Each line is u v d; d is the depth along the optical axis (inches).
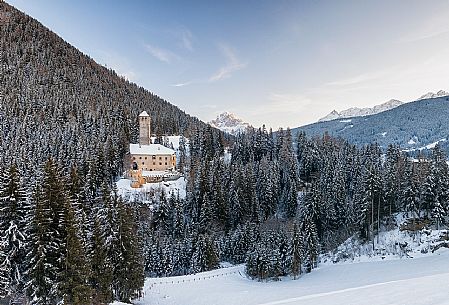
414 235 3164.4
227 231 4099.4
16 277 1663.4
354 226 3686.0
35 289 1601.9
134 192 4712.1
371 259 3058.6
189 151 6560.0
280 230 3528.5
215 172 4525.1
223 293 2413.9
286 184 4909.0
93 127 6141.7
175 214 4062.5
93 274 1871.3
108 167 4970.5
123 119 7180.1
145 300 2304.4
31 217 1667.1
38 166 4190.5
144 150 5979.3
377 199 3420.3
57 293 1617.9
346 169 4825.3
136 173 5255.9
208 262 3341.5
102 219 2123.5
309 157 5472.4
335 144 6077.8
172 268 3344.0
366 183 3425.2
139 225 3826.3
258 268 2933.1
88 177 4180.6
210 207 4060.0
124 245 2082.9
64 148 4997.5
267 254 2987.2
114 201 2235.5
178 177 5551.2
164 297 2381.9
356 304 1186.0
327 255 3526.1
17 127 5821.9
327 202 3885.3
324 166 5113.2
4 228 1672.0
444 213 3125.0
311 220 3452.3
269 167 4953.3
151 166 5885.8
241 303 2068.2
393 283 1487.5
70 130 5807.1
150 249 3348.9
